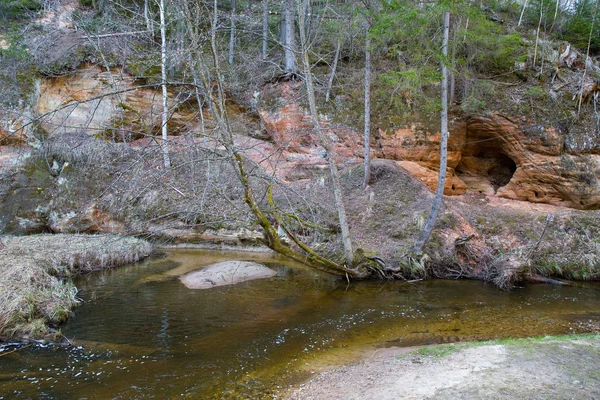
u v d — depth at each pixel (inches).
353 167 597.9
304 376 201.0
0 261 332.8
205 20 344.8
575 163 527.8
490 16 676.1
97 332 258.8
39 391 181.6
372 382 183.6
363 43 594.9
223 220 345.7
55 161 580.4
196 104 630.5
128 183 294.0
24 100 602.9
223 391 183.8
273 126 650.2
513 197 581.6
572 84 576.4
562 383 160.6
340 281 403.9
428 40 422.0
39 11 732.7
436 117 592.1
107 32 630.5
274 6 700.7
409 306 327.9
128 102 593.0
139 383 190.7
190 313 298.7
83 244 450.6
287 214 379.9
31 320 258.2
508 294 368.8
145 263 459.5
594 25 690.2
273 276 414.0
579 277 420.5
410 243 453.7
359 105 634.2
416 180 563.8
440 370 187.2
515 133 560.4
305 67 382.0
